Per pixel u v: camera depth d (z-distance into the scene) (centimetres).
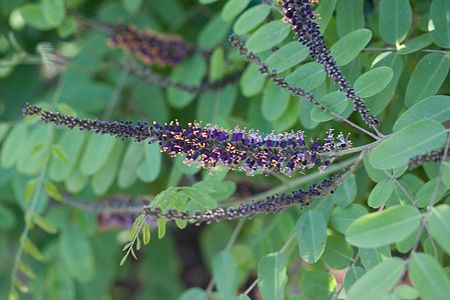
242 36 76
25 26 95
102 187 79
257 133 59
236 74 80
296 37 62
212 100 81
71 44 95
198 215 61
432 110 60
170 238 102
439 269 53
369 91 61
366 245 55
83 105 87
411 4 71
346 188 66
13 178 85
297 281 72
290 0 60
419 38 67
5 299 94
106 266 93
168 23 92
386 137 60
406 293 54
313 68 63
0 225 88
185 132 58
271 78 62
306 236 65
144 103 89
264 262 64
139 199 79
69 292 85
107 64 88
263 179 77
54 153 77
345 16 68
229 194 70
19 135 80
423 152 56
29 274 79
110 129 59
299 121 73
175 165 72
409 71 70
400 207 55
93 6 95
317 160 59
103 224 84
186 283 113
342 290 65
